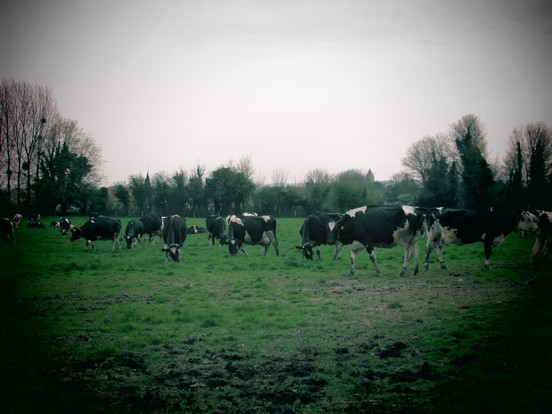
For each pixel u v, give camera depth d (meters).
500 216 16.95
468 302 11.89
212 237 31.45
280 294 13.60
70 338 9.70
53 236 38.12
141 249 28.03
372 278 16.14
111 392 7.07
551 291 13.02
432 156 59.25
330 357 8.28
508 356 7.98
